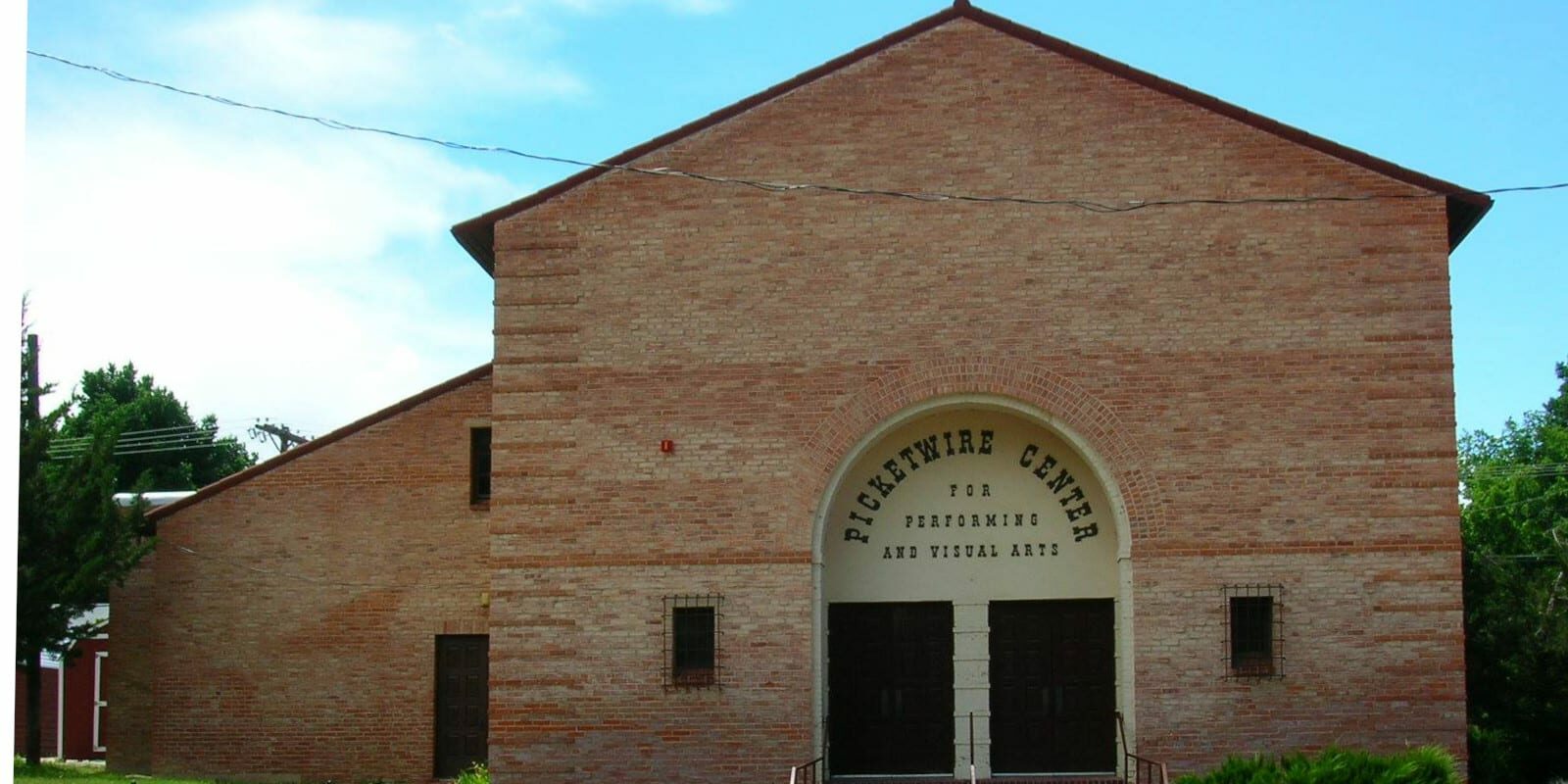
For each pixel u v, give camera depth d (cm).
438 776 2792
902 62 2291
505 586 2241
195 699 2845
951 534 2347
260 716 2833
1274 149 2239
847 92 2289
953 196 2261
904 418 2245
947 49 2288
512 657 2231
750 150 2289
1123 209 2244
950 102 2278
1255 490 2192
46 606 2853
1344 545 2180
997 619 2347
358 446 2877
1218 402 2208
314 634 2842
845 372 2245
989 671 2328
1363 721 2152
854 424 2236
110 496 2958
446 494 2848
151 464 6019
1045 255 2244
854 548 2355
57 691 3647
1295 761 1888
